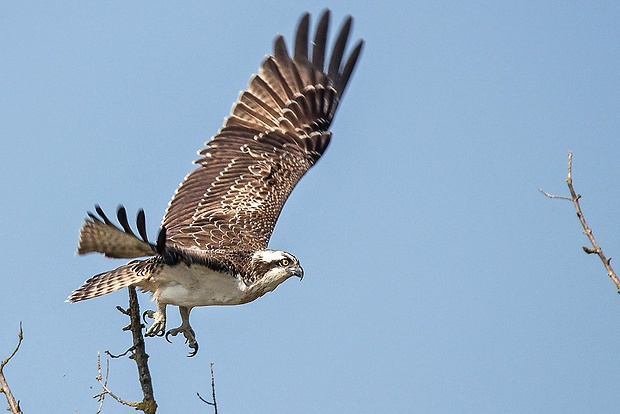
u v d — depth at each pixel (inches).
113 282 471.8
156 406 437.7
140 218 384.5
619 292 357.1
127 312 454.3
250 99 640.4
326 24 658.8
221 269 494.9
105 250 422.6
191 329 517.0
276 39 653.9
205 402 439.5
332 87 659.4
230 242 543.5
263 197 589.3
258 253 523.8
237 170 603.5
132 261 480.7
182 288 490.3
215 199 583.5
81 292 466.9
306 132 641.0
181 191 585.6
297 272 520.7
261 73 647.1
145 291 495.8
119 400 436.5
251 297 515.2
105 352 439.8
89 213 394.9
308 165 622.5
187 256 469.1
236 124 629.0
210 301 499.5
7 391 404.8
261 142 624.4
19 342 410.6
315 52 660.7
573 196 376.8
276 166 613.0
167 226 557.6
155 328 491.8
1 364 407.5
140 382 441.4
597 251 367.2
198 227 553.3
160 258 475.8
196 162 603.5
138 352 444.8
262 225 565.9
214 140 617.6
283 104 644.7
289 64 654.5
